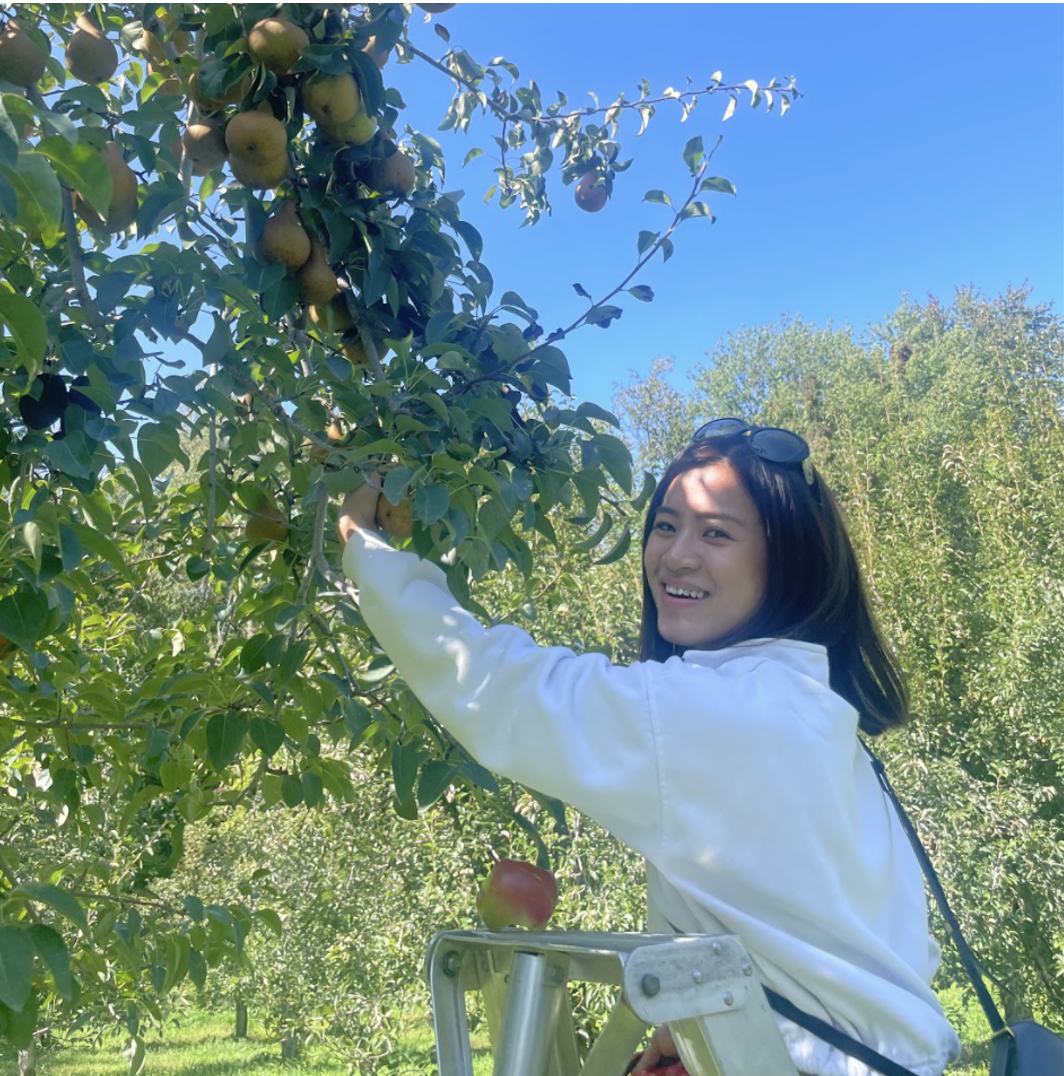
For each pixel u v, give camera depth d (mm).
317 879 5750
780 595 1329
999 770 6438
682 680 1094
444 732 1747
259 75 1479
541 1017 954
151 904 2320
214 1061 8930
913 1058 1012
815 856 1052
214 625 2664
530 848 4906
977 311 22594
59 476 1360
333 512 1844
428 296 1609
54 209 944
